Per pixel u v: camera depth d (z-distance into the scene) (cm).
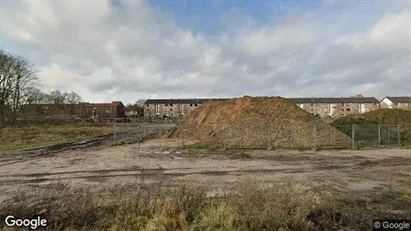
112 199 743
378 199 801
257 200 602
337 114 9825
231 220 545
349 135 2503
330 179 1062
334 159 1543
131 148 1994
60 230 541
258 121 2452
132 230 538
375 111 3409
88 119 6056
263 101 2817
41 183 991
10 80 4634
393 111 3300
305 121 2447
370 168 1302
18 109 4925
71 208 593
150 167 1291
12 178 1069
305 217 584
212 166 1323
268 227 539
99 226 559
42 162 1420
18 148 1983
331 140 2147
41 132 3198
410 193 862
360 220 638
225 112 2928
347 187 942
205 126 2602
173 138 2734
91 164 1364
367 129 2480
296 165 1362
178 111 10488
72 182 1005
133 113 10838
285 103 2761
